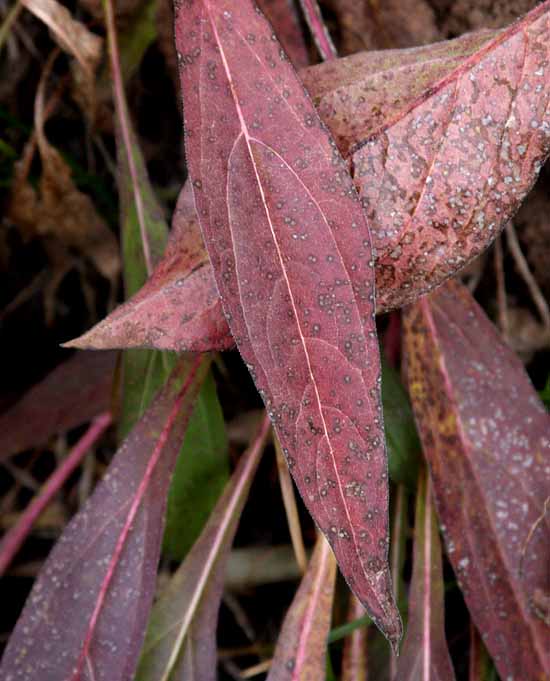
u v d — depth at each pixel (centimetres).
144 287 25
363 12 33
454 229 25
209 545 30
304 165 24
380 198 25
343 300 24
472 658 30
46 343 42
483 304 36
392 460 30
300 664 29
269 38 25
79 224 37
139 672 29
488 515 29
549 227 34
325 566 29
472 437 29
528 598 28
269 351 24
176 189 39
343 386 24
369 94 26
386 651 33
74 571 28
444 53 26
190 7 25
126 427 31
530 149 25
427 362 29
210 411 31
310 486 24
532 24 26
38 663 28
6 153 39
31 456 41
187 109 25
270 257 24
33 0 33
